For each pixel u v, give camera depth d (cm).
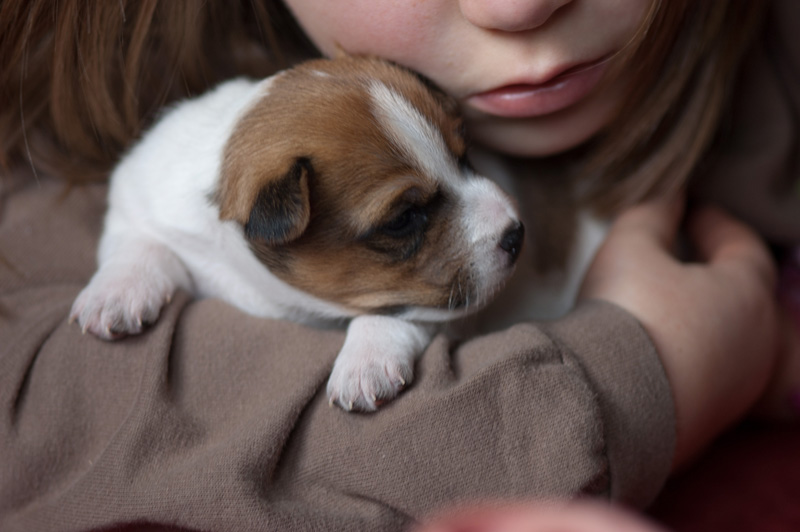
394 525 32
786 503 39
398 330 36
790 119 44
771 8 44
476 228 37
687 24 40
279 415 33
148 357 35
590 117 40
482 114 40
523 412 33
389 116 37
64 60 40
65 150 42
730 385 38
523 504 32
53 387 35
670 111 41
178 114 41
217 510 32
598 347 35
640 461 35
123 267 38
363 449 33
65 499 34
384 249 37
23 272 40
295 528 32
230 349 35
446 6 37
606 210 43
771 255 44
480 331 41
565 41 37
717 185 44
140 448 33
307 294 38
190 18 42
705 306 38
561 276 43
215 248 39
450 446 33
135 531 33
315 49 44
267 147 37
